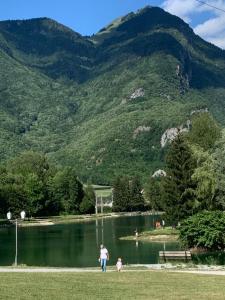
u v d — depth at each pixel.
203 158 94.56
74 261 64.94
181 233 72.88
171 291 28.97
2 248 84.44
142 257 66.19
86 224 160.62
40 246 87.56
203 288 30.25
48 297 25.89
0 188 178.62
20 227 153.62
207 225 71.06
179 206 95.25
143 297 26.88
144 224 149.38
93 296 26.75
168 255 61.81
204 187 84.06
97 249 80.12
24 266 49.84
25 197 186.50
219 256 63.94
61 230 133.12
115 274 37.59
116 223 159.25
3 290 27.39
